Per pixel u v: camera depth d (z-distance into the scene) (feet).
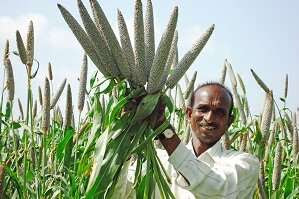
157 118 5.27
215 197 5.39
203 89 5.93
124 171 5.48
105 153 5.15
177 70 5.19
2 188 4.49
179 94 9.08
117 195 5.53
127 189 5.84
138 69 5.08
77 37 5.00
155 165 5.24
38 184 6.30
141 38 5.02
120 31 5.08
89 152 5.60
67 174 6.90
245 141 7.59
